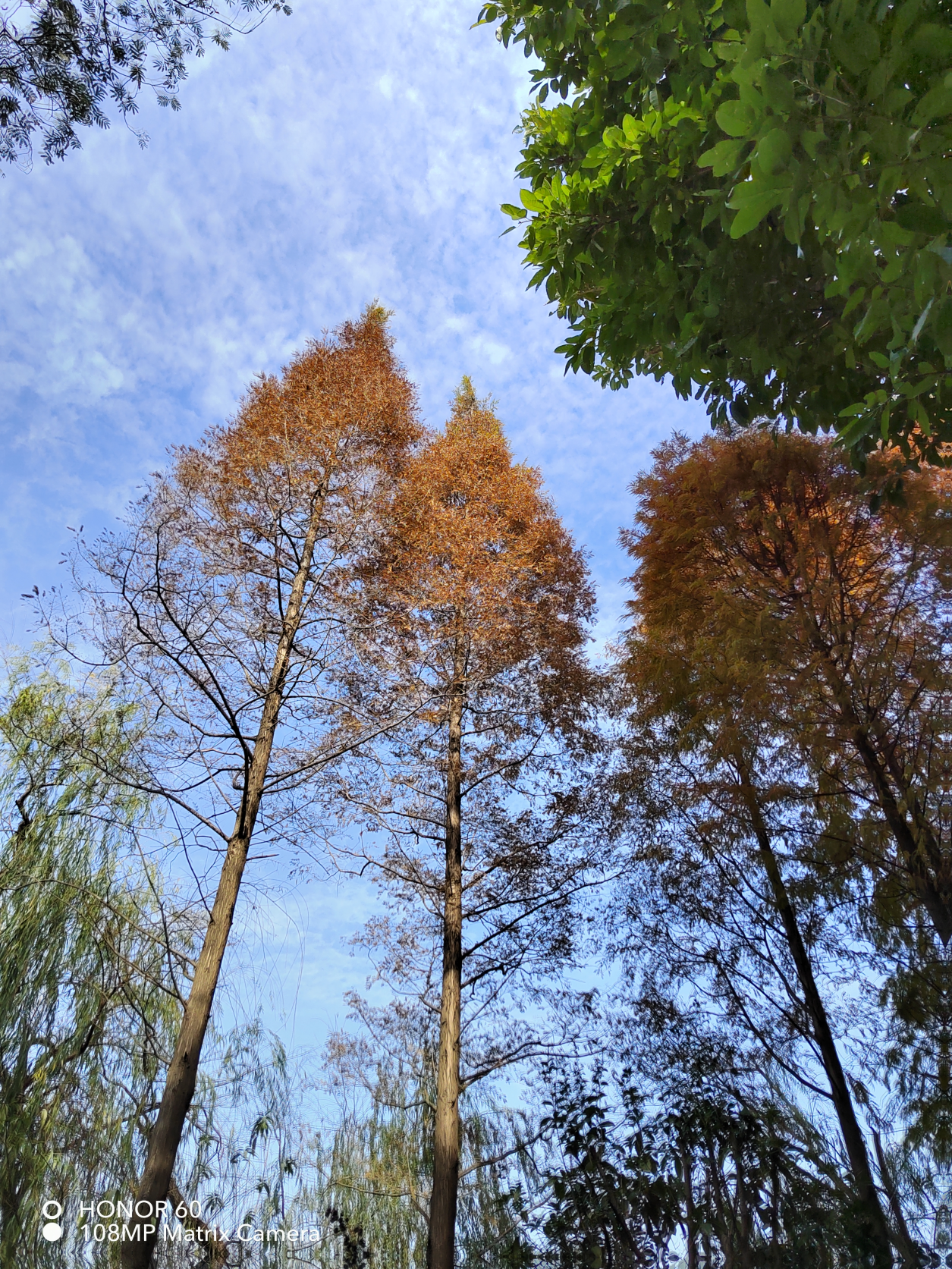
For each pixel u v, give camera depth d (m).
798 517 6.40
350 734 7.05
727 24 2.78
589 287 4.04
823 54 2.08
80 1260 4.63
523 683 8.11
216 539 7.16
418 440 9.38
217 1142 5.65
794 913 6.65
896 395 2.60
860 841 6.00
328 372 8.91
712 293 3.39
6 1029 5.03
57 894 5.66
